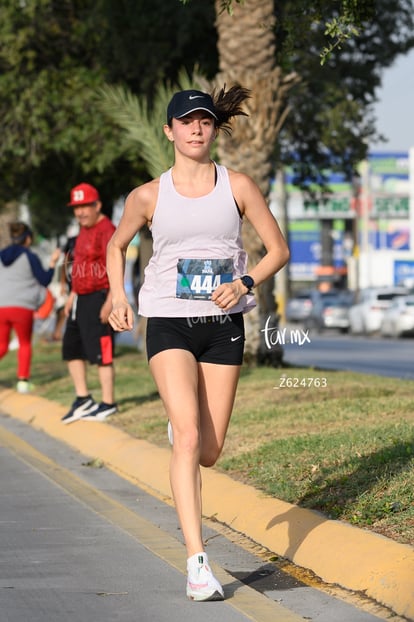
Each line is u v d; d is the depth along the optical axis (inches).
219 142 1592.0
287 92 1657.2
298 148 2172.7
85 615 548.7
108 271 585.6
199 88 1528.1
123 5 1935.3
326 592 584.1
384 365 2372.0
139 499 865.5
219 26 1563.7
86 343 1181.7
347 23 807.1
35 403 1414.9
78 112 1953.7
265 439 930.7
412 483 688.4
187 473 555.5
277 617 539.2
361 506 668.1
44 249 4650.6
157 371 565.3
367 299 4397.1
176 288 563.2
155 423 1128.8
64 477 967.0
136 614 549.3
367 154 2206.0
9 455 1093.8
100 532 743.7
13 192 2394.2
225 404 579.8
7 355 2210.9
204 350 574.6
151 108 1964.8
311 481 753.0
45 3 1950.1
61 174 2231.8
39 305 1525.6
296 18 925.2
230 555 671.8
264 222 569.6
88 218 1154.7
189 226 559.5
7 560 665.0
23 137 2052.2
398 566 563.8
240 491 778.8
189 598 573.6
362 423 948.0
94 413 1201.4
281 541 674.2
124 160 2065.7
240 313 575.5
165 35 1941.4
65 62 2004.2
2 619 543.2
